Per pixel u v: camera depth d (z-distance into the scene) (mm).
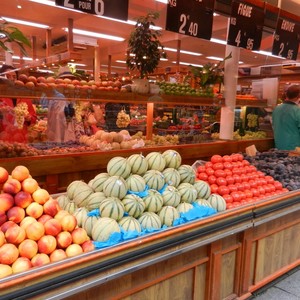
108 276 1491
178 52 8625
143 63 3928
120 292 1641
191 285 2000
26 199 1525
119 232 1620
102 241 1589
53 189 3062
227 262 2203
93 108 4098
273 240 2580
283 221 2650
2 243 1380
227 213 2062
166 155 2172
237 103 4852
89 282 1432
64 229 1527
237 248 2240
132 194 1854
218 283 2113
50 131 3650
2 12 7059
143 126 4516
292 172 3064
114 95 3572
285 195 2555
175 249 1761
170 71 8445
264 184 2646
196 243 1857
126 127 4359
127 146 3729
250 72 7375
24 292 1253
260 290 2559
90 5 2367
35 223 1460
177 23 2859
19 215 1488
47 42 8484
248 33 3615
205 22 3062
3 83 2879
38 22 7930
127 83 4109
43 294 1305
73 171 3178
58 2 2236
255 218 2252
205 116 4977
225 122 4750
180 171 2152
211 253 2037
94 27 8570
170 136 4391
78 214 1744
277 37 4043
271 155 3727
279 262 2703
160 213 1871
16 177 1574
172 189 1989
